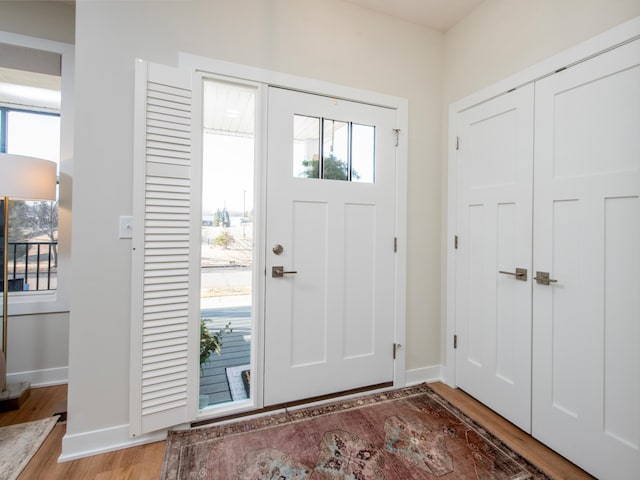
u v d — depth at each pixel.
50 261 2.53
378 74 2.12
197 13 1.67
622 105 1.33
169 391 1.61
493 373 1.90
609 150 1.37
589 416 1.42
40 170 1.91
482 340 1.99
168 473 1.38
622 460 1.31
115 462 1.45
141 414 1.55
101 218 1.52
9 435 1.62
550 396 1.59
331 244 2.01
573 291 1.50
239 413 1.80
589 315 1.43
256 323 1.83
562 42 1.55
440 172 2.34
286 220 1.89
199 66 1.67
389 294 2.18
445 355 2.29
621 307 1.33
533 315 1.68
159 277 1.59
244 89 1.82
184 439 1.60
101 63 1.51
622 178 1.32
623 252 1.32
